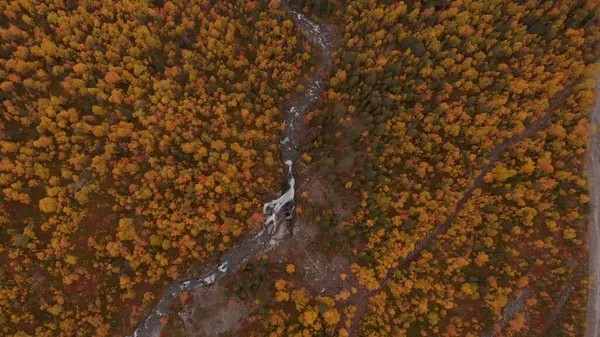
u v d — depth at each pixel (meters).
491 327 69.56
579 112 76.75
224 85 77.81
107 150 69.25
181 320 71.56
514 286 71.31
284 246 77.19
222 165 72.31
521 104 77.00
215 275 74.81
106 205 69.62
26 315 63.41
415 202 73.81
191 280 73.75
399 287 70.88
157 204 69.38
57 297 65.19
